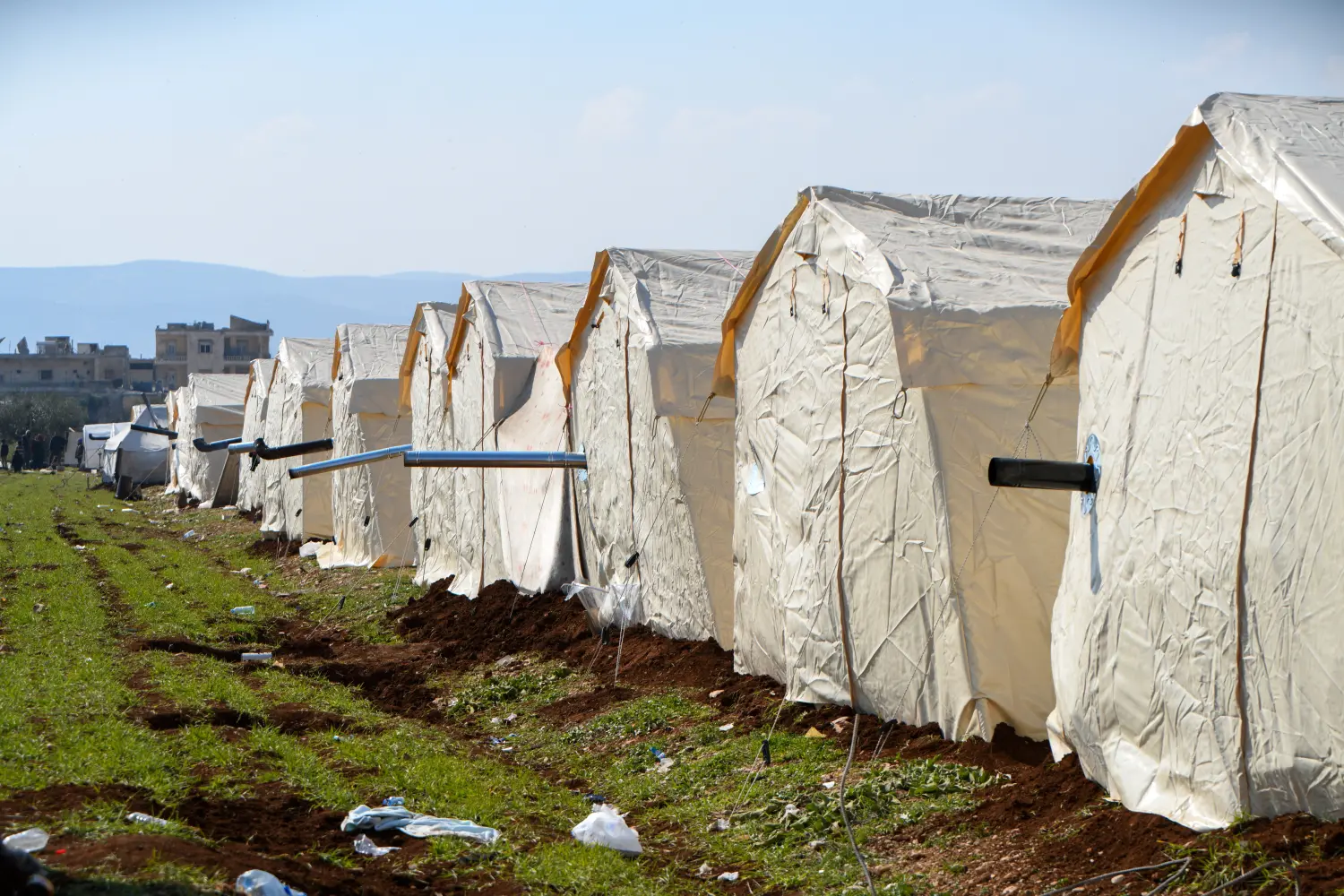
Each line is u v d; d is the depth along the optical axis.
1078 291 9.28
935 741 10.42
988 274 11.45
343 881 7.05
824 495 12.10
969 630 10.32
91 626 17.19
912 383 10.59
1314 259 6.74
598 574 18.12
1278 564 6.83
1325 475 6.54
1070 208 13.38
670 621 15.76
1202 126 7.73
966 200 13.12
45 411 92.94
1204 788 7.37
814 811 9.18
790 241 12.88
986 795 9.03
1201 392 7.64
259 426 40.66
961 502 10.53
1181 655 7.64
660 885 8.01
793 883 8.02
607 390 17.66
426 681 16.27
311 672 15.90
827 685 12.02
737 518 14.09
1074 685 8.89
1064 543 10.60
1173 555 7.77
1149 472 8.14
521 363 21.34
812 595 12.26
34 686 11.68
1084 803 8.33
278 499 34.62
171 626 18.20
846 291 11.83
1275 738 6.84
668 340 15.81
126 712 10.99
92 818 7.33
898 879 7.78
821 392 12.23
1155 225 8.34
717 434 15.57
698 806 9.91
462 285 23.31
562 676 15.32
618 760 11.70
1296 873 6.16
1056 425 10.70
